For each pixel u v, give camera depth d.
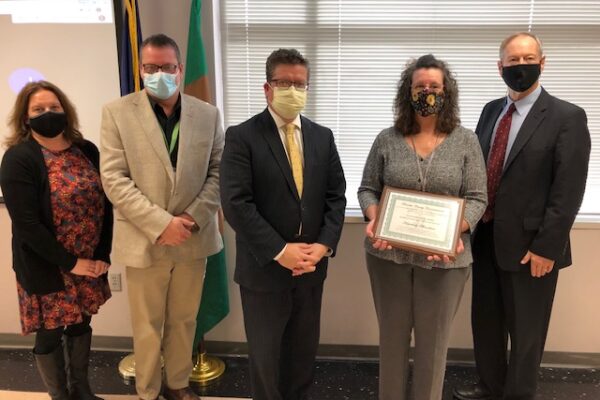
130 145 1.81
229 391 2.31
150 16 2.32
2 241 2.60
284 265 1.66
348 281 2.53
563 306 2.46
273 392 1.85
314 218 1.73
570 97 2.40
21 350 2.67
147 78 1.80
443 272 1.70
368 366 2.54
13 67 2.39
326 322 2.59
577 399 2.24
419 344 1.79
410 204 1.68
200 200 1.88
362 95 2.48
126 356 2.60
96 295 1.95
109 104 1.84
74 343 2.03
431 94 1.65
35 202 1.75
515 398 2.01
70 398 2.07
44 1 2.32
